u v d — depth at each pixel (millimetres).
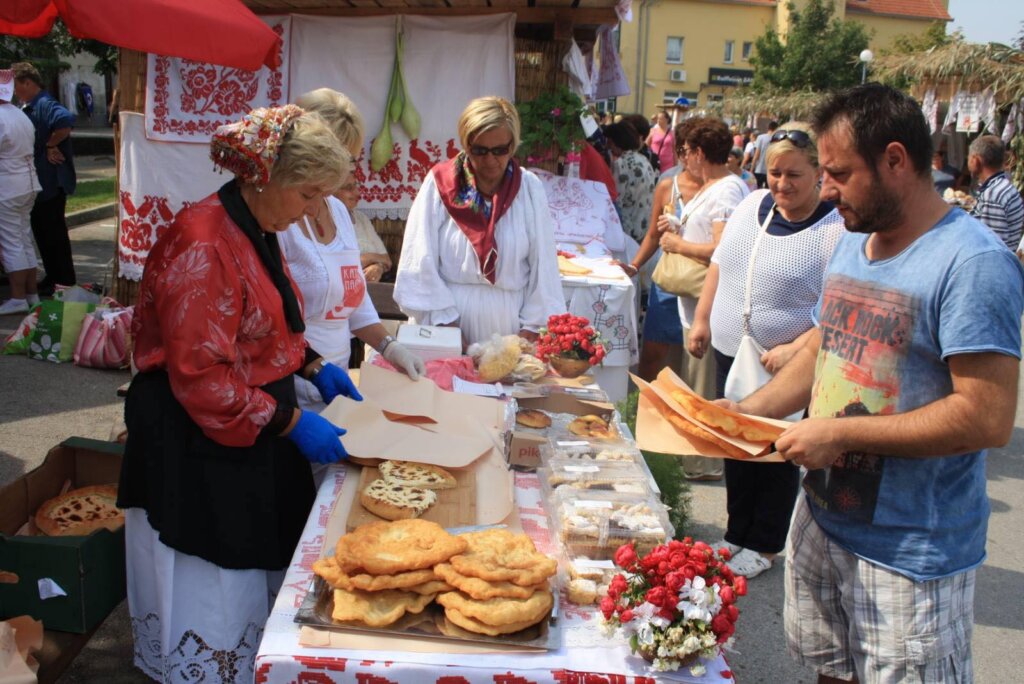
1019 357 1642
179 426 2059
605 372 4695
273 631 1582
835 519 1934
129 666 2758
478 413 2615
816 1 33344
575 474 2156
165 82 5574
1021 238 7289
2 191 6371
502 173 3232
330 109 2518
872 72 15852
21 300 6742
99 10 3438
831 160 1749
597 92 8375
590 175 6289
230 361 1953
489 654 1546
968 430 1646
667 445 1952
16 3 3359
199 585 2145
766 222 3287
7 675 1949
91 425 4738
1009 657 3252
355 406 2422
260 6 5453
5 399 5027
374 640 1560
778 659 3168
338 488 2162
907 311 1757
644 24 42156
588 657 1551
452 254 3281
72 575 2357
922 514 1807
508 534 1783
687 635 1490
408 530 1777
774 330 3252
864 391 1850
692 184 4707
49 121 6898
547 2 5367
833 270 1999
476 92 5660
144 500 2135
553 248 3395
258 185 1875
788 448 1793
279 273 2057
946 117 13781
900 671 1863
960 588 1843
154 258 1964
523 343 3188
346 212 2750
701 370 4316
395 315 4578
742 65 43531
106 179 16422
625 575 1600
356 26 5531
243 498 2078
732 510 3652
